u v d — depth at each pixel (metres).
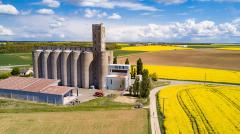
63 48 95.50
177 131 46.53
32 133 46.84
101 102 70.12
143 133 46.84
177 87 88.75
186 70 128.12
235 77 108.62
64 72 90.88
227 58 177.12
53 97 70.81
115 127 49.84
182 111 59.38
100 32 88.44
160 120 54.25
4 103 70.25
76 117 56.09
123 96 77.38
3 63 165.88
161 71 125.56
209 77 109.06
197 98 72.19
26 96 74.50
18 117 56.00
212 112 58.31
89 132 47.25
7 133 46.84
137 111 60.97
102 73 87.12
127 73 89.56
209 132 46.06
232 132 46.00
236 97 73.44
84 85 88.88
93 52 88.81
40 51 96.00
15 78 85.19
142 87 74.81
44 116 56.81
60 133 46.84
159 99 71.31
